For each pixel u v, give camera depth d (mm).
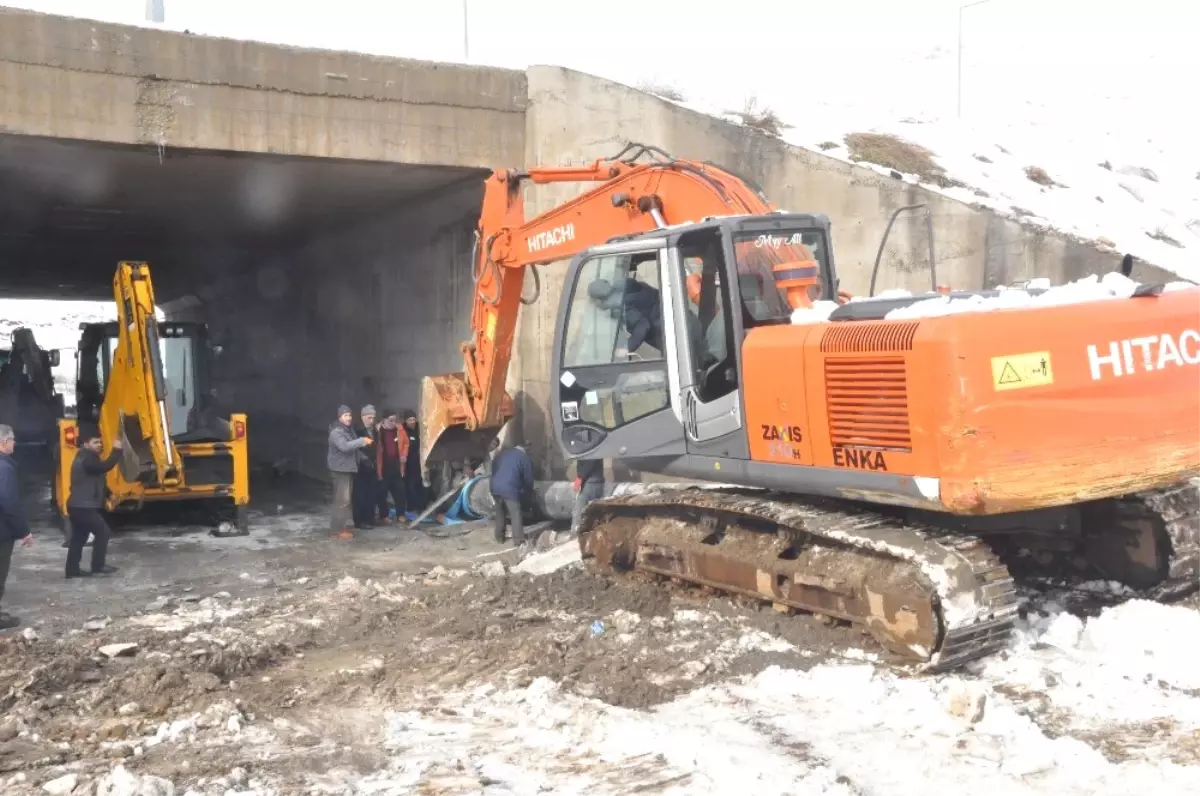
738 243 7324
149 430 11227
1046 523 7145
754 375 7121
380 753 5395
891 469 6234
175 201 16312
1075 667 6145
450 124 13312
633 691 6191
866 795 4656
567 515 12438
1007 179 15789
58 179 14219
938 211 11734
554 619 7867
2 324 53250
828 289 7711
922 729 5426
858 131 16641
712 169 8273
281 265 22812
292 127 12359
